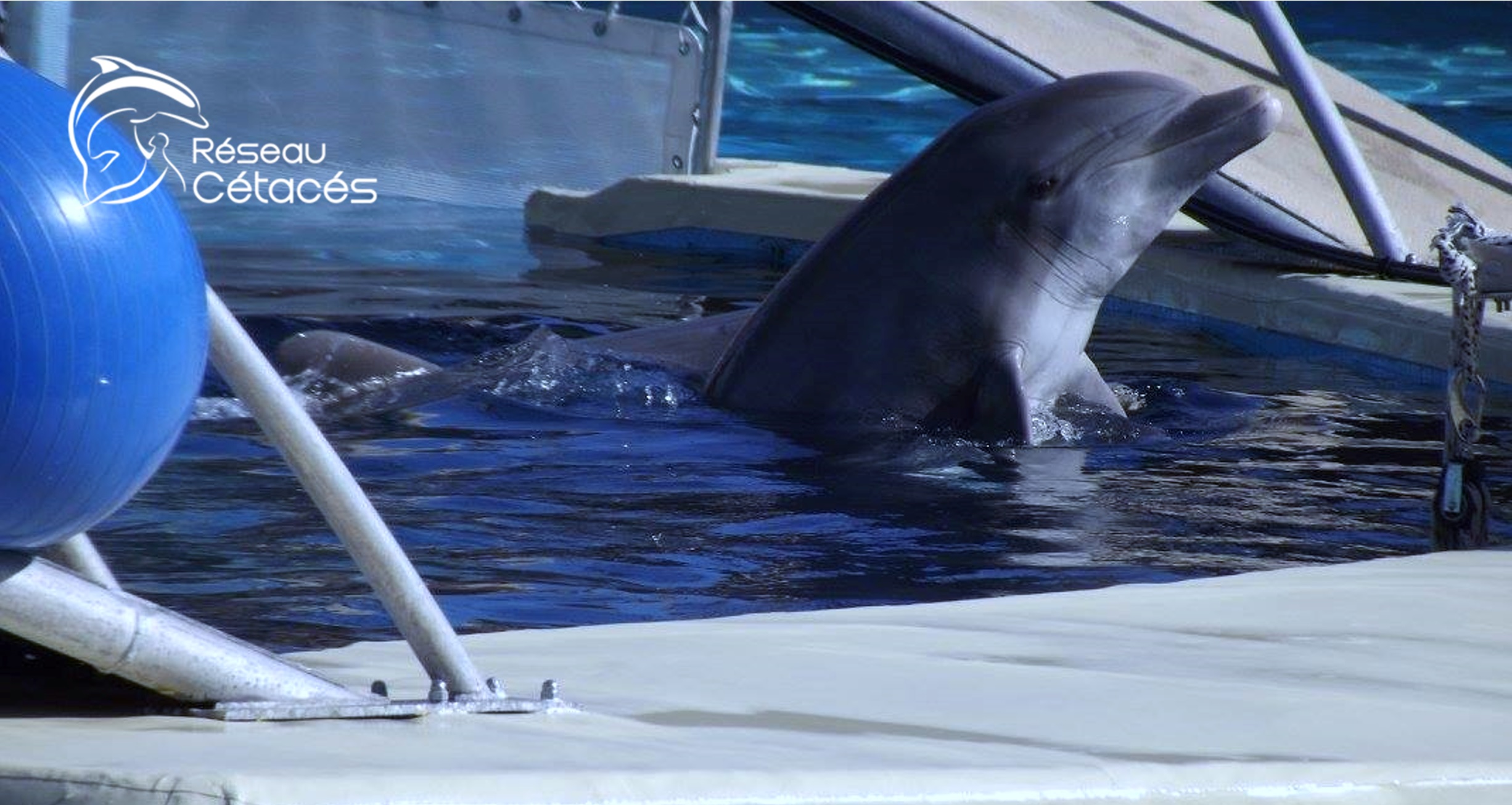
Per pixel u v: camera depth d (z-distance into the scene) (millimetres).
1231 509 16750
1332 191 31594
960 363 21484
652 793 5848
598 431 19797
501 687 7371
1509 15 73625
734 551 14781
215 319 6855
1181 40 35719
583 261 33531
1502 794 6875
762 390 21516
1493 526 15961
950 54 31203
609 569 14078
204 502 15648
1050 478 18078
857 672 8398
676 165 38469
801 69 65938
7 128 6227
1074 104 22469
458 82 38969
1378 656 9164
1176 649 9219
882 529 15688
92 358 6168
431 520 15547
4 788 5410
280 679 6934
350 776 5543
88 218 6203
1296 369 25578
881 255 21953
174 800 5262
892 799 6102
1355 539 15562
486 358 22750
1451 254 13375
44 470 6215
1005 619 10039
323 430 19484
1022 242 21828
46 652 7090
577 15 38562
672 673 8336
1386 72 65125
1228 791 6547
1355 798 6672
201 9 37875
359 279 30156
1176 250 30625
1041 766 6543
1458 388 13594
